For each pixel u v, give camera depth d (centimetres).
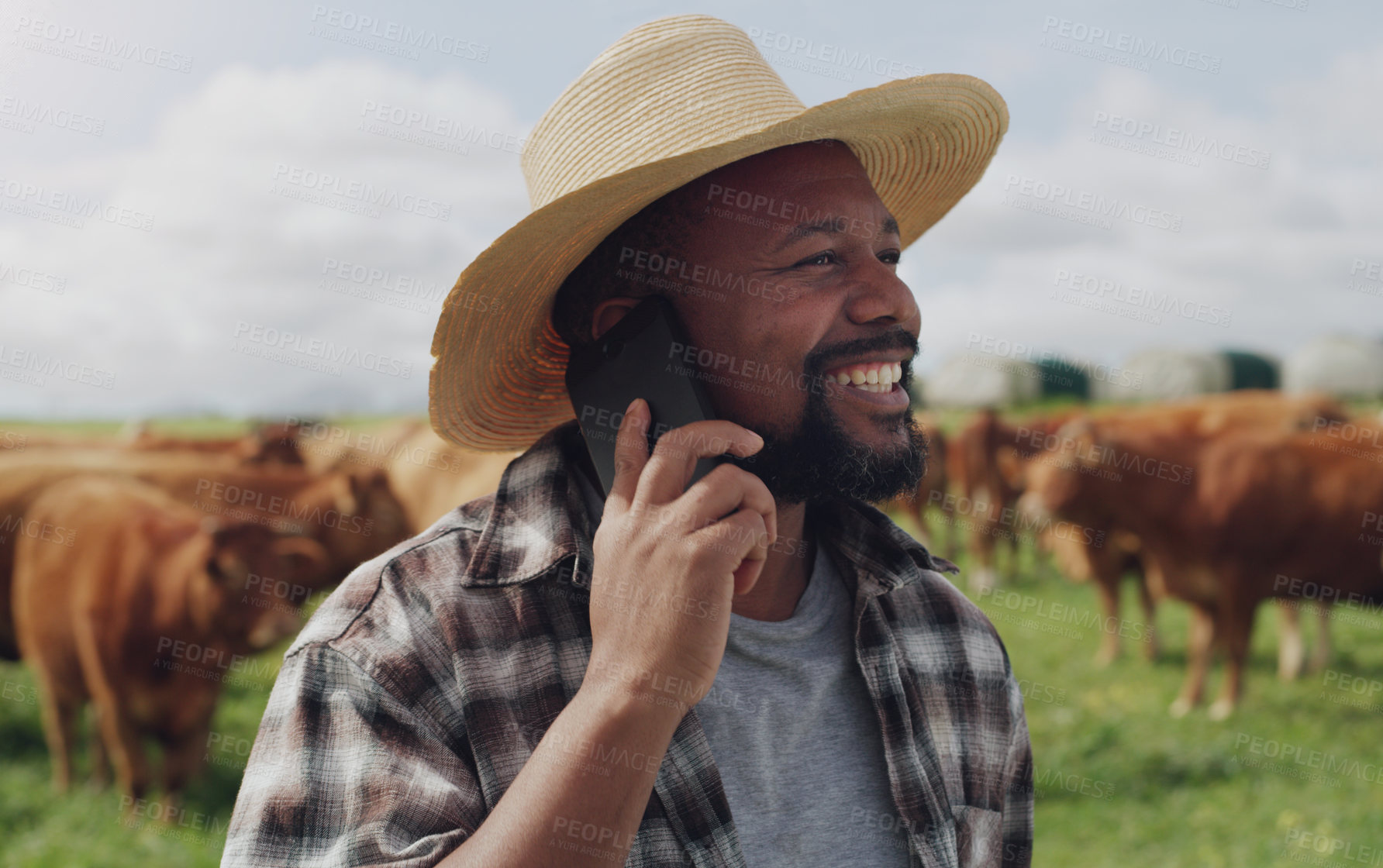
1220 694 731
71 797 566
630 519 112
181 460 720
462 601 121
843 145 145
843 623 141
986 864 141
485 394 163
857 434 133
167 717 550
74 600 562
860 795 130
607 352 135
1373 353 2431
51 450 737
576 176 144
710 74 141
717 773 118
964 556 1250
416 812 105
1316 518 744
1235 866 477
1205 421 909
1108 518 802
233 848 106
